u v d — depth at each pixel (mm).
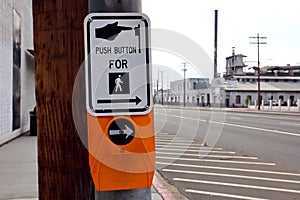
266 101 61875
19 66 13047
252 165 8586
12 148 9938
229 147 11570
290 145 12156
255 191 6238
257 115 35125
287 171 7883
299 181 6953
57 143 1462
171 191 6180
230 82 53219
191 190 6281
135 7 1303
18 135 13008
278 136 15000
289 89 70375
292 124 22328
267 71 84125
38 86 1499
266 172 7789
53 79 1464
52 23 1470
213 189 6363
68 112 1450
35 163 7684
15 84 12344
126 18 1271
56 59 1464
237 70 70062
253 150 10961
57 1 1468
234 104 65000
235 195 5988
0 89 10039
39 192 1501
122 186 1233
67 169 1464
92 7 1283
